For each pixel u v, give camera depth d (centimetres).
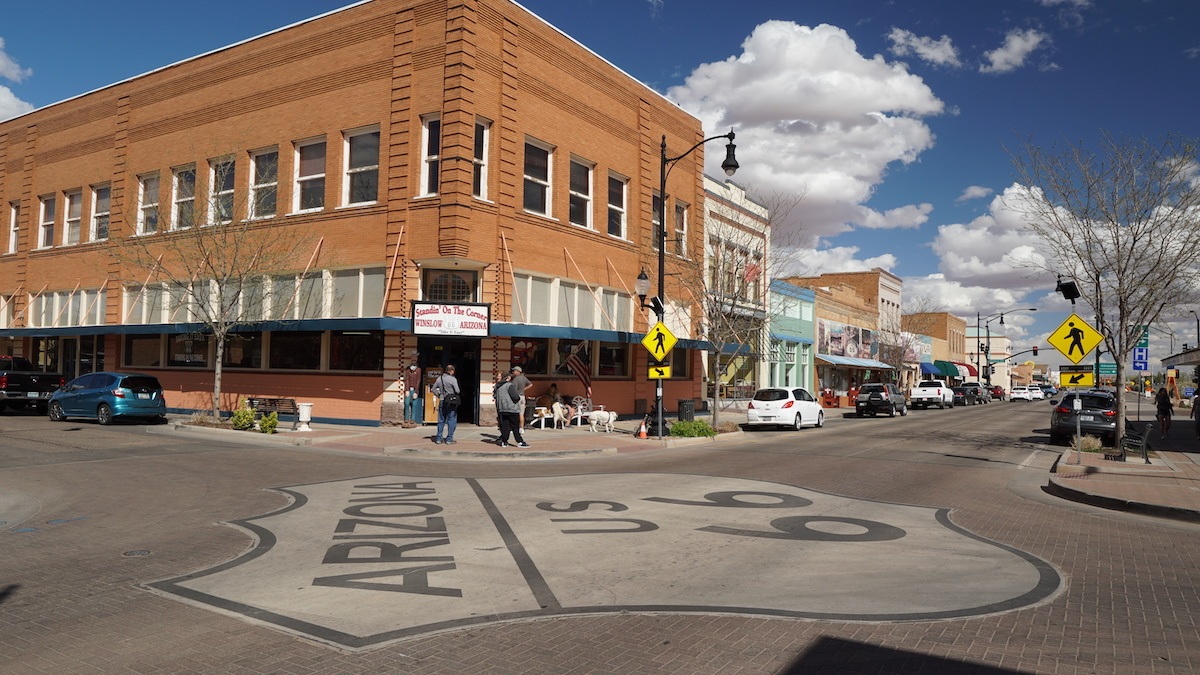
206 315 2228
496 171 2223
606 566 741
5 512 1018
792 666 492
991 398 7969
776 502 1134
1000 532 956
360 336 2264
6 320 3244
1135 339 1941
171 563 748
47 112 3145
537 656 507
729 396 3888
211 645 522
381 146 2230
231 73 2562
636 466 1588
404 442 1859
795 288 4341
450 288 2194
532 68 2366
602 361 2700
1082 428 2247
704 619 584
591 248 2597
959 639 545
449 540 850
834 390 5003
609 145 2697
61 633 545
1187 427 3281
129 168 2823
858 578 708
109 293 2830
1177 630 570
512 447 1811
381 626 564
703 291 2702
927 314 6500
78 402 2292
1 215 3303
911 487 1341
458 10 2119
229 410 2495
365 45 2283
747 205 3697
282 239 2364
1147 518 1088
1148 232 1936
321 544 830
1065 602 640
